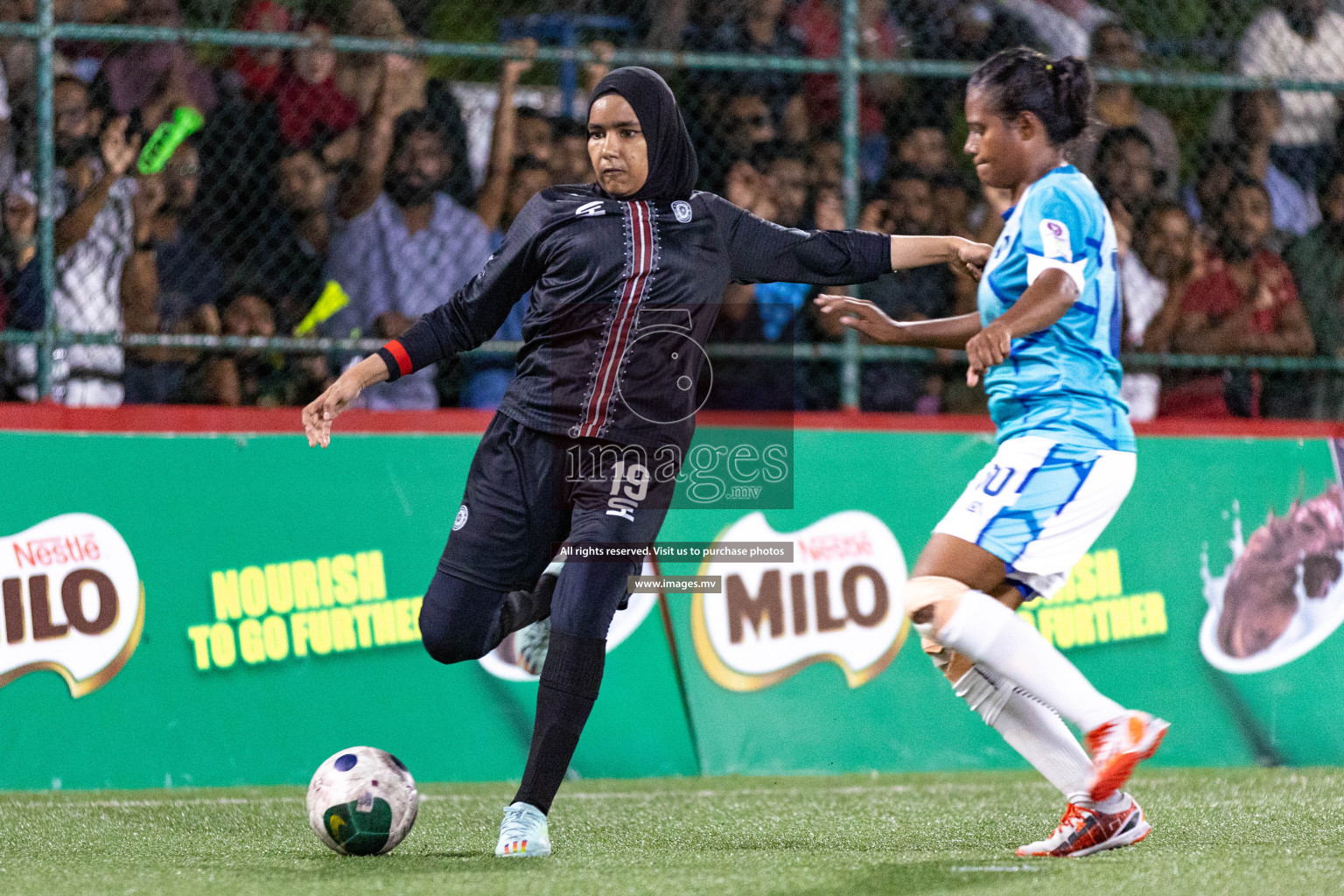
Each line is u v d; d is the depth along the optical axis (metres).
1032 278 11.50
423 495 19.42
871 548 20.34
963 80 23.05
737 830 14.56
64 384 19.17
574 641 12.39
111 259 19.64
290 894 10.48
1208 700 20.88
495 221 21.38
